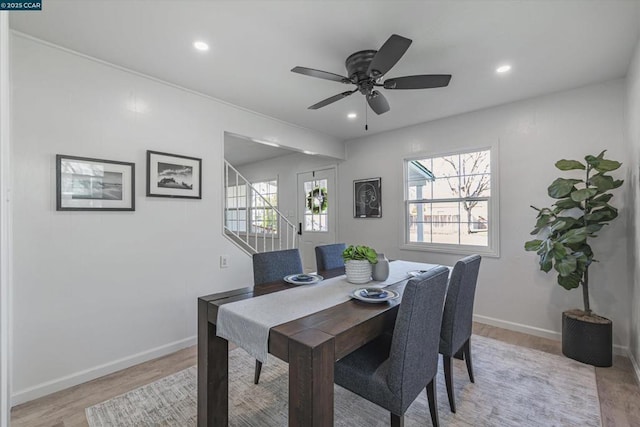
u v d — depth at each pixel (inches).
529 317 122.5
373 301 64.5
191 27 75.0
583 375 89.9
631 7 67.7
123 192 94.9
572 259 95.4
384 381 54.6
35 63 79.6
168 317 105.6
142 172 99.5
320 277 90.0
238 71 98.0
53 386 81.8
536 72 99.2
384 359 61.6
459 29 76.2
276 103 125.7
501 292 129.3
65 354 84.4
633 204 93.4
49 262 81.8
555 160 116.1
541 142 119.1
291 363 47.8
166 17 70.9
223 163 123.0
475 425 68.9
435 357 63.7
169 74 99.8
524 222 123.3
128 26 74.4
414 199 161.0
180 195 108.5
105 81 91.7
